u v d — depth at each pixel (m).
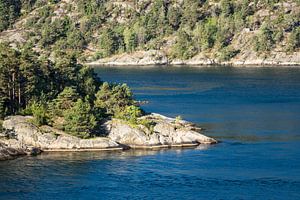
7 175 164.88
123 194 149.25
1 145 184.62
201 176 162.88
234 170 168.88
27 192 151.38
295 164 175.25
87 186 155.50
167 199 145.25
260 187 153.62
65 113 196.62
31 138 190.62
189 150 192.75
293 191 150.50
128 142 196.50
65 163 176.00
